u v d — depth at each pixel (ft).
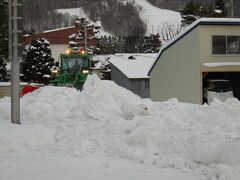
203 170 24.14
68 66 97.55
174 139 29.01
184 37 106.73
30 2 383.86
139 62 168.76
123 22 446.19
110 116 37.55
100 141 31.32
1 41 143.43
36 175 24.23
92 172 24.81
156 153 27.94
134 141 30.01
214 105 40.24
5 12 144.56
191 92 103.76
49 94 49.57
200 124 32.45
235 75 104.88
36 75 170.50
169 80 115.34
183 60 107.65
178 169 25.17
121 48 312.91
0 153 30.73
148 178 23.41
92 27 205.26
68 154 29.99
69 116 40.06
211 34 100.63
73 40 202.49
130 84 154.30
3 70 153.17
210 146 25.54
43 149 31.96
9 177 23.86
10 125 36.78
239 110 35.96
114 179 23.30
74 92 49.47
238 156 23.97
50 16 411.13
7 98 58.34
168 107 40.86
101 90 42.47
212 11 201.16
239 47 101.86
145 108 37.17
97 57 213.87
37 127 35.04
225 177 22.33
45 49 172.86
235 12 191.72
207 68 99.25
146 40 295.89
